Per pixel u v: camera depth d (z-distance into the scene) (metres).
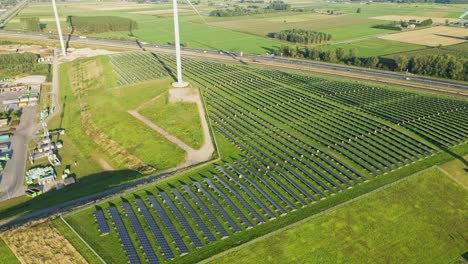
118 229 72.00
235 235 71.00
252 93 148.75
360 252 69.06
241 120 122.94
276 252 67.62
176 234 71.19
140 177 92.56
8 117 136.25
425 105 137.62
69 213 75.75
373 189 85.00
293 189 85.88
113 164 104.69
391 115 127.94
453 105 137.75
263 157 100.25
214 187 86.06
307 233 72.12
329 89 155.25
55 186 94.81
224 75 173.00
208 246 68.25
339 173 92.38
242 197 82.75
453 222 77.19
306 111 131.12
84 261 64.56
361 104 138.25
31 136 122.62
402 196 83.19
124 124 120.38
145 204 79.75
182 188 85.62
